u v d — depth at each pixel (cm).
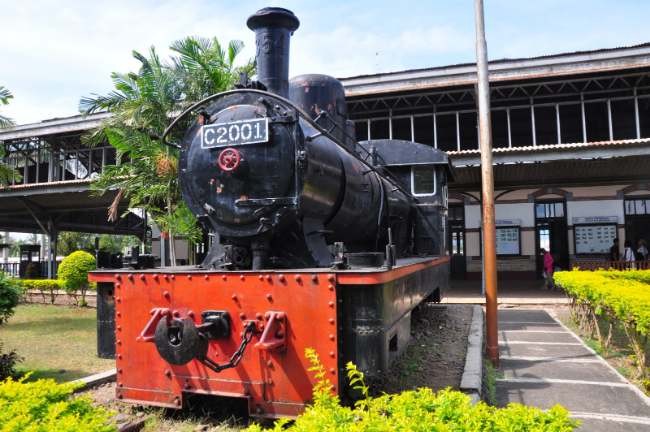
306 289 389
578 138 2052
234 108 482
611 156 1266
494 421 259
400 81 1691
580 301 909
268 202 439
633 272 1004
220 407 462
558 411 262
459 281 1973
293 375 389
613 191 1844
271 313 393
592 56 1595
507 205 1944
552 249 1922
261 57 543
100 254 493
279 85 541
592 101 1627
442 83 1655
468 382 525
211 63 1063
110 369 661
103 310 475
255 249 457
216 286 418
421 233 897
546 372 645
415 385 542
